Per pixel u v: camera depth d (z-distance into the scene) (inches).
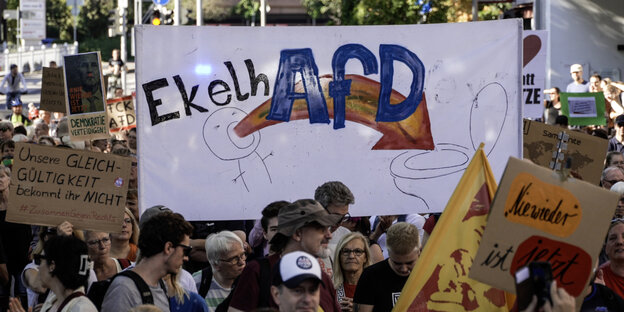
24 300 547.8
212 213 493.0
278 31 496.4
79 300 345.4
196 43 491.8
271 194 496.1
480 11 2229.3
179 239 346.6
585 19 1705.2
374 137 501.4
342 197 429.1
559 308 227.8
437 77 504.7
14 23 4731.8
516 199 296.8
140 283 341.7
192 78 491.5
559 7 1705.2
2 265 524.1
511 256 296.8
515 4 1899.6
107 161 423.2
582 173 602.5
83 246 350.6
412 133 502.6
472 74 506.0
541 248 297.1
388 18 1910.7
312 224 354.9
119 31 2566.4
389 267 410.3
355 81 500.7
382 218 578.6
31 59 3678.6
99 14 5206.7
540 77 802.2
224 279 442.0
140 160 487.5
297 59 497.7
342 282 453.7
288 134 497.7
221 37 493.4
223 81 493.7
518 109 508.4
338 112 499.8
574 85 1214.9
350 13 2073.1
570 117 962.7
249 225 616.1
